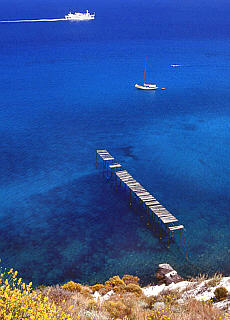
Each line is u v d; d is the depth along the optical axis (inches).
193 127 3597.4
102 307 772.0
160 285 1337.4
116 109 4210.1
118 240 1734.7
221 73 6136.8
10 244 1704.0
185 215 1969.7
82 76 5880.9
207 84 5408.5
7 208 2044.8
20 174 2504.9
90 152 2947.8
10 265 1549.0
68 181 2407.7
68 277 1471.5
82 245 1699.1
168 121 3782.0
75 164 2699.3
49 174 2513.5
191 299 745.6
